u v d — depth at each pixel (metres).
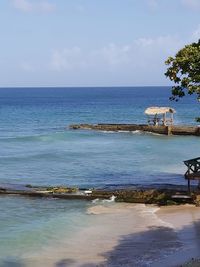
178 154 52.78
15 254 20.44
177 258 19.23
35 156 51.00
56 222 25.67
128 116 113.25
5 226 24.88
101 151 55.38
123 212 27.62
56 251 20.86
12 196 31.61
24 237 22.88
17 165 45.34
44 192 31.77
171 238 22.36
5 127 87.31
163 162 47.34
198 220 25.48
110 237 22.88
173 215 26.70
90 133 73.75
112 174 40.84
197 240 21.81
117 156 51.53
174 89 27.31
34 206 29.27
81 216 26.91
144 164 46.22
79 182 37.25
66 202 30.22
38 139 66.62
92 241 22.28
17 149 57.06
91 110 136.12
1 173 41.09
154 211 27.75
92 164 46.19
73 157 50.66
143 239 22.38
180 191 30.88
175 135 70.06
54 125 91.00
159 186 34.41
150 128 72.50
